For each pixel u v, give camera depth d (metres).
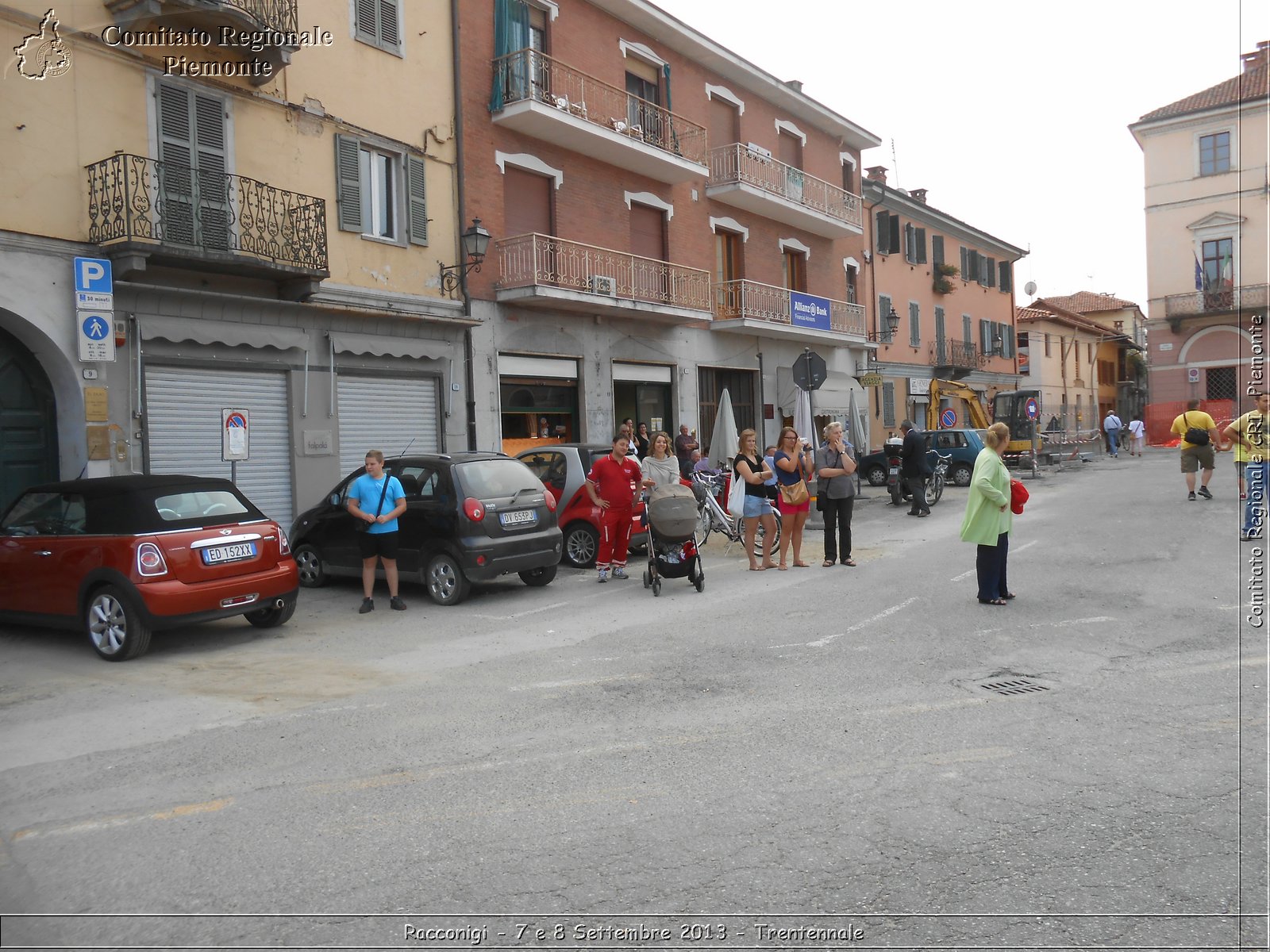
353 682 6.95
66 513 8.47
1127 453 43.38
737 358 25.30
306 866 3.81
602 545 11.69
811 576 11.30
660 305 21.14
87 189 11.85
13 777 5.08
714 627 8.47
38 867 3.90
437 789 4.63
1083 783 4.37
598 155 20.61
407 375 16.44
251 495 13.95
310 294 14.18
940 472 21.55
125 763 5.25
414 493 10.57
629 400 22.09
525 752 5.14
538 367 19.38
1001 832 3.87
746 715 5.68
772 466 12.28
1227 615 8.05
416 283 16.67
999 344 44.47
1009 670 6.52
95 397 11.87
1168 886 3.37
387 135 16.17
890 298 35.00
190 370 13.15
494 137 18.39
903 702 5.82
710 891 3.46
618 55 21.52
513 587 11.52
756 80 25.75
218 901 3.54
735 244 25.80
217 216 13.10
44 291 11.38
